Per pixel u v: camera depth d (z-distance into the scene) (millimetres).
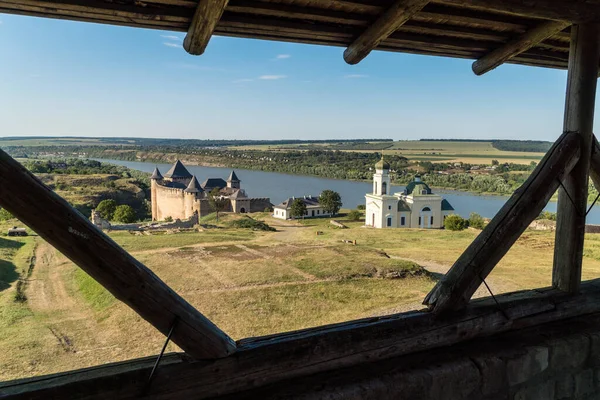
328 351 2406
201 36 2367
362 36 2803
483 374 2604
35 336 10383
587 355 2965
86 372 1977
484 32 3090
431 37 3131
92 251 1859
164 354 2156
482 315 2840
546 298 3070
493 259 2787
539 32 2973
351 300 13719
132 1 2248
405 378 2416
